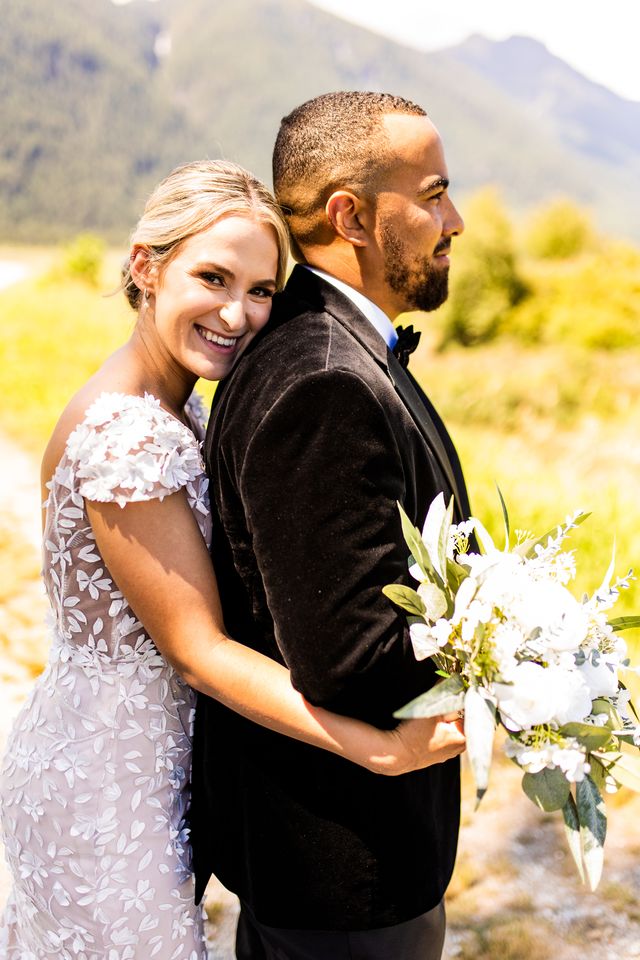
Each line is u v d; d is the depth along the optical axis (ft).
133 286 5.51
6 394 33.58
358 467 4.34
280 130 5.62
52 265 98.02
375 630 4.34
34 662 13.04
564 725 4.42
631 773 4.55
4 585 15.96
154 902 5.45
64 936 5.49
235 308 5.04
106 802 5.34
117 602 5.25
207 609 4.93
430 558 4.51
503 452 25.39
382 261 5.38
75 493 5.06
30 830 5.51
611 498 18.44
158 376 5.53
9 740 5.86
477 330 61.67
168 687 5.55
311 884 5.16
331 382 4.39
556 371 48.34
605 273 63.16
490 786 11.16
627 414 39.17
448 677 4.42
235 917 8.78
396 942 5.29
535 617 4.36
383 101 5.30
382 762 4.60
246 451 4.53
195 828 5.74
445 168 5.40
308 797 5.13
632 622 4.99
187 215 5.00
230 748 5.40
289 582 4.38
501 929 8.76
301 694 4.63
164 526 4.87
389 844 5.13
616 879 9.48
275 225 5.15
